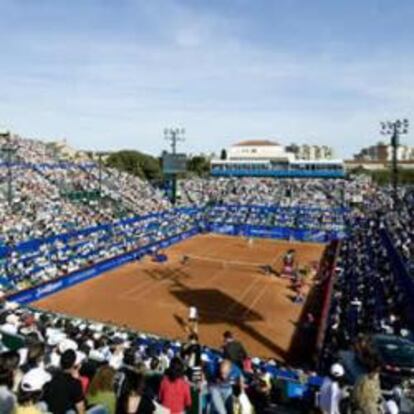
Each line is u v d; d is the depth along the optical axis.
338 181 101.88
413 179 126.62
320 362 25.62
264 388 14.27
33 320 20.55
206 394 10.55
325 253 65.31
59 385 7.71
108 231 62.56
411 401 13.25
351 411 8.40
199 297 43.34
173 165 86.12
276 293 45.31
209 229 81.12
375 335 19.47
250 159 130.12
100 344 17.77
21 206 61.41
